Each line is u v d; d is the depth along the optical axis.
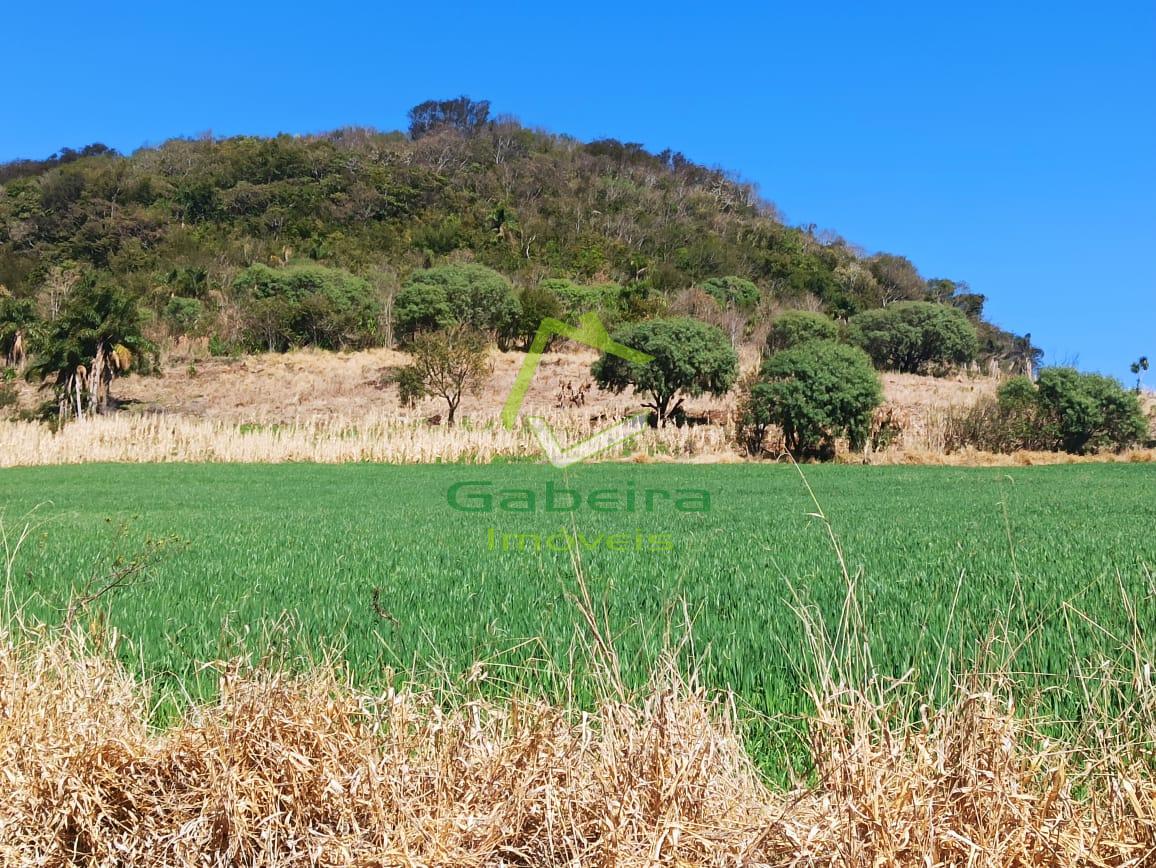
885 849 3.13
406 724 3.81
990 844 3.19
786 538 11.99
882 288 102.56
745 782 3.61
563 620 6.44
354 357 56.19
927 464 33.44
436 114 137.00
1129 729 3.83
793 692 4.88
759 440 35.53
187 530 13.98
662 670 4.11
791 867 3.17
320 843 3.41
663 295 71.12
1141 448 37.16
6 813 3.58
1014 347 90.12
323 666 4.33
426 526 14.45
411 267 75.62
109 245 90.62
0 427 35.41
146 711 4.51
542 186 113.25
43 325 54.94
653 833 3.28
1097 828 3.33
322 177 104.62
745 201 129.75
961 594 7.42
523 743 3.63
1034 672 4.67
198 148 115.81
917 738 3.49
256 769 3.61
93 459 34.44
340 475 28.22
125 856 3.56
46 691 4.09
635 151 135.75
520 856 3.45
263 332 58.34
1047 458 34.50
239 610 6.99
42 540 10.88
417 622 6.43
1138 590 7.43
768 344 62.28
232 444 34.62
